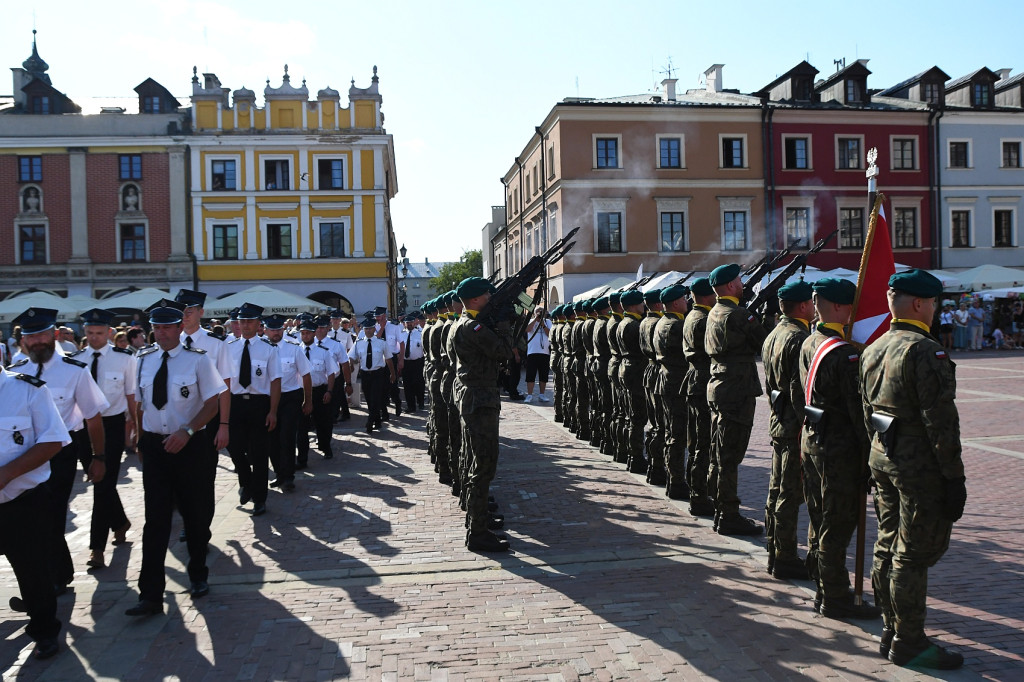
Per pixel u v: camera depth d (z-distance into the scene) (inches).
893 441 167.3
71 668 185.3
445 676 173.2
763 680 167.5
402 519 309.0
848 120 1408.7
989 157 1478.8
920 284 167.5
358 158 1352.1
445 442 373.1
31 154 1326.3
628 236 1331.2
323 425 446.6
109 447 283.1
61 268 1323.8
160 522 219.8
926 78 1498.5
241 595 228.2
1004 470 359.9
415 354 677.9
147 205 1334.9
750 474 381.4
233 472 426.3
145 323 971.3
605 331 430.9
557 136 1332.4
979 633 185.9
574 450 458.0
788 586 222.8
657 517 300.8
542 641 190.1
